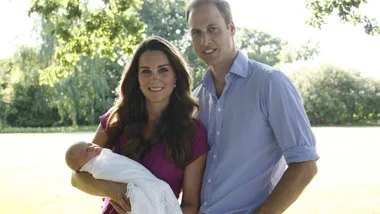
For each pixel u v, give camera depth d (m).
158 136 3.60
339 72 48.56
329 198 11.78
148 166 3.58
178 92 3.69
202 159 3.58
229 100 3.44
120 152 3.78
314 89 48.53
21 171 16.55
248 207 3.39
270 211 3.20
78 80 40.41
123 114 3.80
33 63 37.25
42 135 34.81
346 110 48.59
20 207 10.85
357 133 35.22
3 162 19.06
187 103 3.67
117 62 43.34
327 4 10.73
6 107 43.12
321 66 49.12
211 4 3.45
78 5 10.45
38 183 14.05
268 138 3.35
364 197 11.86
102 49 10.88
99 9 10.69
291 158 3.17
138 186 3.38
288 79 3.32
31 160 19.64
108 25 10.59
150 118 3.76
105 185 3.48
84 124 42.56
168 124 3.59
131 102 3.79
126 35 10.59
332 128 42.56
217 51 3.46
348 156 20.78
